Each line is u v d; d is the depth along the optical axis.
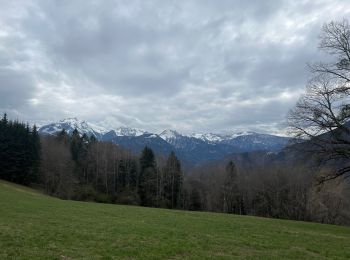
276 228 32.94
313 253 21.36
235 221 37.12
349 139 32.03
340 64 32.94
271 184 94.56
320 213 82.81
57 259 15.50
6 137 103.06
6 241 18.34
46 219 28.75
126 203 108.81
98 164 124.88
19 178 105.38
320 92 33.03
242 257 18.53
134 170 122.56
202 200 119.44
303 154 33.69
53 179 113.38
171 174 118.88
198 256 17.97
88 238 20.81
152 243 20.44
